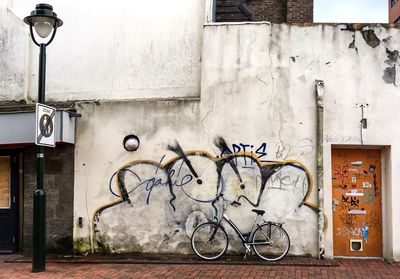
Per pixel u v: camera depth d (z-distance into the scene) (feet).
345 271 27.40
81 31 35.58
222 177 31.76
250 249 30.89
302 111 31.30
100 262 30.83
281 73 31.68
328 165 30.83
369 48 31.24
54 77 35.53
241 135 31.71
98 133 33.47
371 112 30.86
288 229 30.83
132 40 34.83
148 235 32.40
